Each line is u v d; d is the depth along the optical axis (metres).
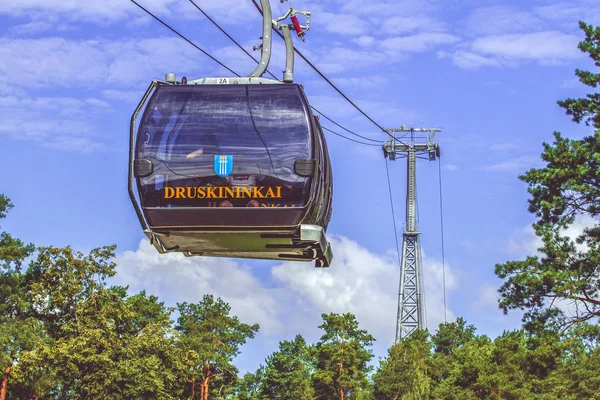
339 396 112.75
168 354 78.44
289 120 17.50
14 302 74.38
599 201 41.06
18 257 75.81
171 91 17.67
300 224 17.50
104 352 73.56
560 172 40.97
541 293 40.47
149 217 17.55
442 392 86.31
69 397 73.25
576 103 42.12
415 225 127.19
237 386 117.12
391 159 128.38
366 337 114.12
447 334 134.38
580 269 40.16
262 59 19.30
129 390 73.50
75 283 75.81
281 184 17.38
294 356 117.75
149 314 101.94
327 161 20.12
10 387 71.88
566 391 63.25
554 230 41.38
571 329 40.00
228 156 17.44
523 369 78.44
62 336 76.75
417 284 125.88
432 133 127.50
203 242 18.53
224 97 17.61
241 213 17.41
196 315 109.38
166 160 17.48
